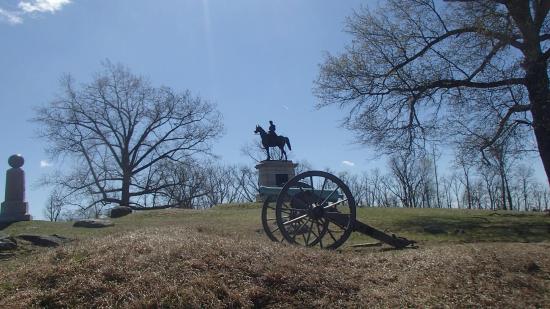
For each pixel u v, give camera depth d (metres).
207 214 20.00
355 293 7.69
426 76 20.91
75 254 8.44
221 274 7.54
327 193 11.79
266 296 7.27
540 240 12.48
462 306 7.33
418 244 11.98
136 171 44.75
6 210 18.84
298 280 7.68
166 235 9.33
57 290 7.14
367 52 22.23
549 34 18.97
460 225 14.80
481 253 9.18
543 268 8.60
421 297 7.57
